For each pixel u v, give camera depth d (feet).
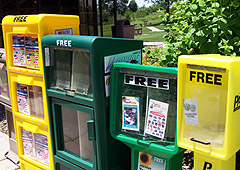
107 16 36.37
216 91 5.58
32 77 9.25
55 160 9.14
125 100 7.46
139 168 7.63
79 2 32.40
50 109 8.84
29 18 8.82
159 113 6.88
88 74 7.60
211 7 8.90
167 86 6.66
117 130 7.70
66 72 8.27
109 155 8.03
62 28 9.20
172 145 6.66
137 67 6.97
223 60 5.27
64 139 9.02
